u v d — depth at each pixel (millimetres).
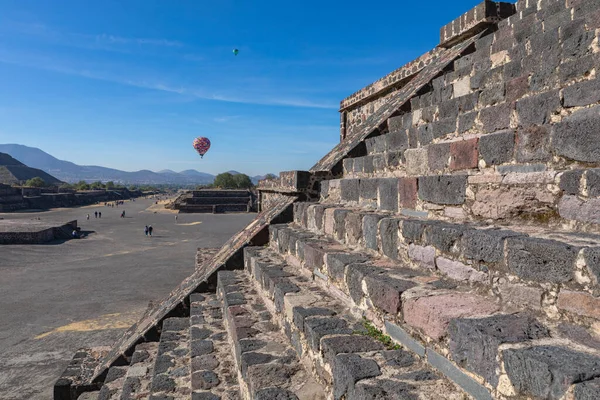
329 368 3164
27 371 10008
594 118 3055
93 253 29125
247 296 6078
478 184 3832
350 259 4328
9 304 15977
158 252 29422
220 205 72500
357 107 14430
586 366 1802
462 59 8539
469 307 2709
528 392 1933
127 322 13805
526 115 4402
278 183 9484
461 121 5402
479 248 2980
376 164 6770
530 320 2430
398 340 3145
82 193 105375
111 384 6090
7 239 33844
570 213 2986
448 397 2365
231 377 4484
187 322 7012
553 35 5910
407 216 4688
